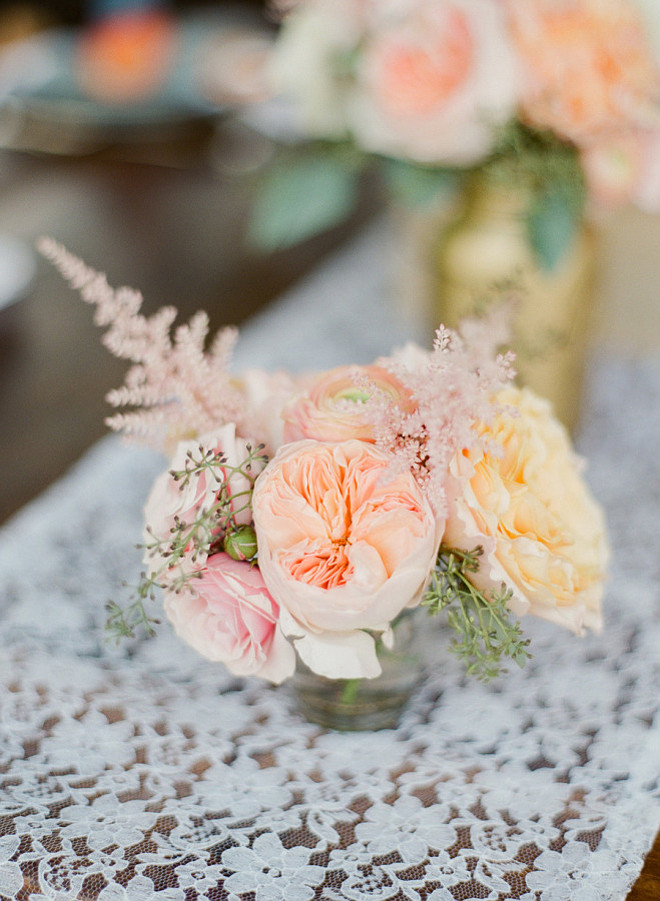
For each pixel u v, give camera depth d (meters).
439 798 0.84
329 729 0.89
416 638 0.84
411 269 1.22
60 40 2.01
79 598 0.97
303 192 1.07
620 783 0.85
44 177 1.72
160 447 0.84
